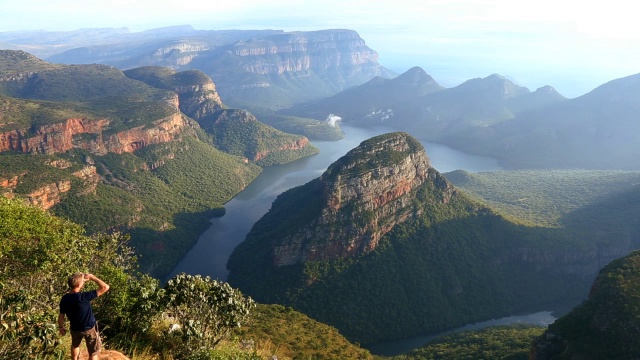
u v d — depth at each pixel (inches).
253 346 1379.2
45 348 563.8
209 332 1039.0
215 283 1079.6
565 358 2353.6
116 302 925.2
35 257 852.0
